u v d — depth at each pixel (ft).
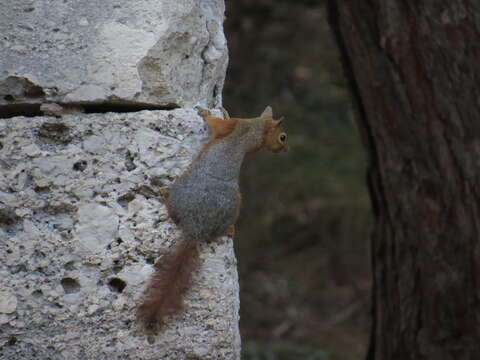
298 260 66.64
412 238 34.06
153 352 20.68
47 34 21.01
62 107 21.06
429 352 33.60
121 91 20.94
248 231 61.46
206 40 22.45
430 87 31.40
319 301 63.67
